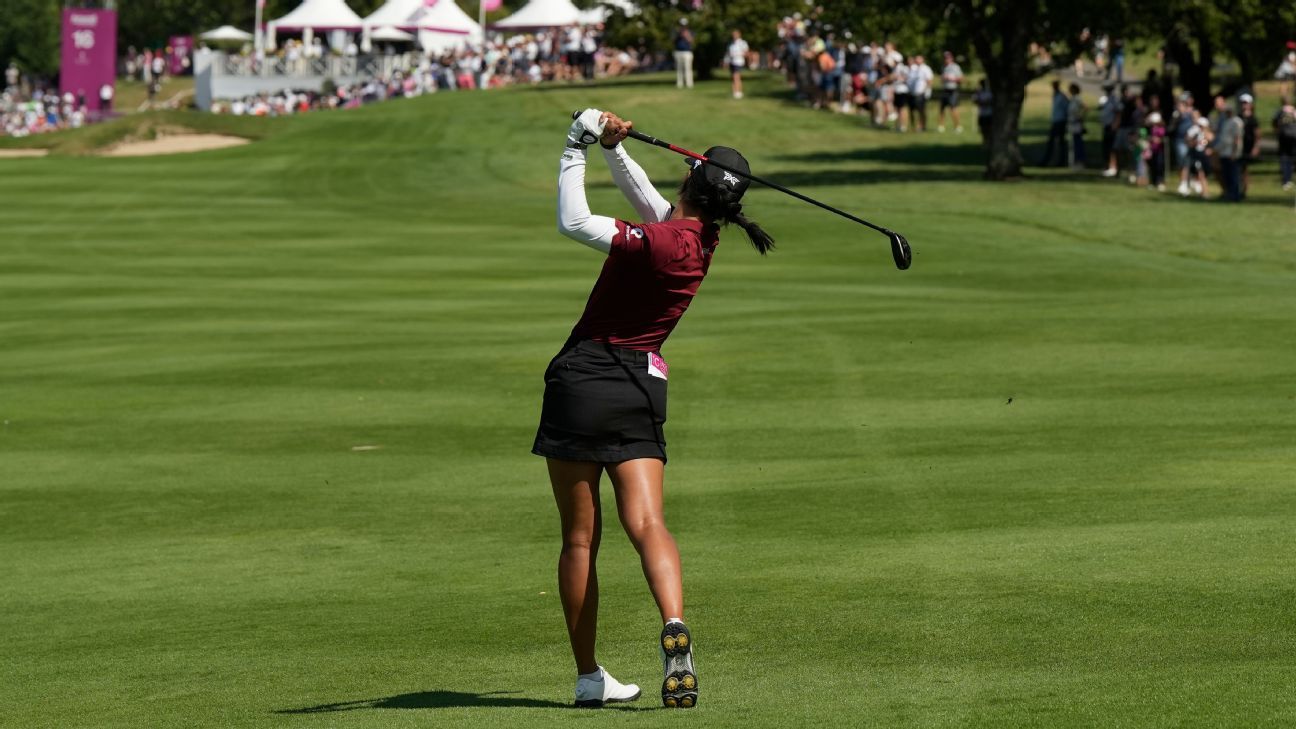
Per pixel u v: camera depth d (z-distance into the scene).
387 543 21.86
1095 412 29.52
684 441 28.34
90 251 70.81
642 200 13.62
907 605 16.48
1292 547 18.22
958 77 116.12
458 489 25.38
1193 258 57.44
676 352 38.72
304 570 20.42
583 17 190.75
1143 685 12.62
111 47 180.50
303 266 64.19
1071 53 93.31
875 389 33.19
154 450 29.50
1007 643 14.71
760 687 13.46
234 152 116.81
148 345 43.62
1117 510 21.14
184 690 14.70
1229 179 74.62
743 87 142.62
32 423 32.53
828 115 124.19
